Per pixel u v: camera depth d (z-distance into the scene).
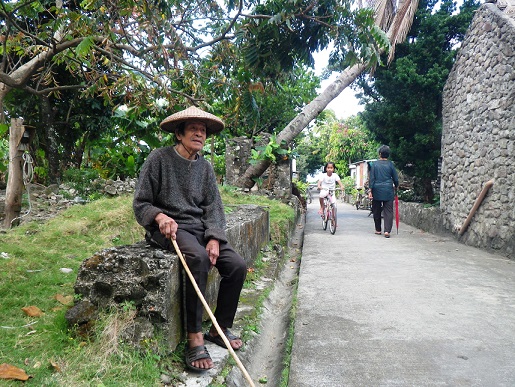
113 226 5.61
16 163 6.26
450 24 12.18
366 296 4.46
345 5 6.83
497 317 3.80
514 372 2.78
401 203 13.25
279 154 12.00
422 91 12.23
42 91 8.47
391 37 11.46
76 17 5.80
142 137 11.46
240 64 7.64
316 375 2.76
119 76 6.86
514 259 6.38
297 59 7.75
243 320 3.75
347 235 9.20
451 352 3.09
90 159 14.12
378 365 2.89
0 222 7.00
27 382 2.28
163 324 2.66
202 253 2.77
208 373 2.68
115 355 2.55
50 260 4.30
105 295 2.80
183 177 2.98
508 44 6.89
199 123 2.95
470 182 8.13
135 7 5.89
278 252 7.03
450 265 5.98
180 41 6.43
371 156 32.03
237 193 10.83
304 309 4.06
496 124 7.20
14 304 3.25
